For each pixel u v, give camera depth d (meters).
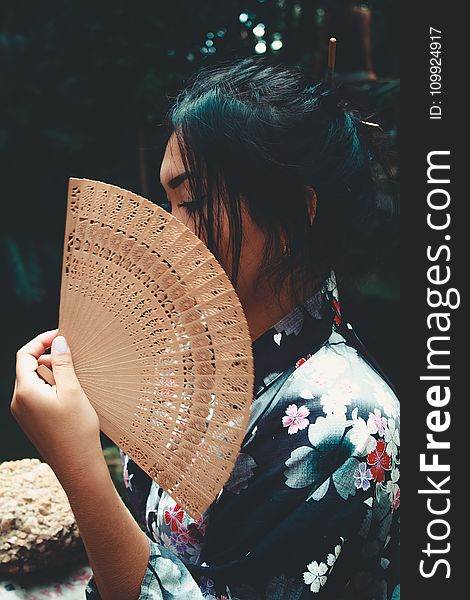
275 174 0.90
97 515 0.83
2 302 6.68
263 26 6.39
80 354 0.84
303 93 0.94
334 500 0.86
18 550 1.41
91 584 0.96
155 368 0.82
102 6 6.36
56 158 7.52
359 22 3.10
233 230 0.90
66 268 0.84
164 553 0.89
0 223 7.49
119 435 0.84
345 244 1.01
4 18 7.63
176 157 0.92
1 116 7.49
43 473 1.54
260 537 0.89
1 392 4.56
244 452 0.92
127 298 0.82
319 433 0.89
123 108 6.70
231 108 0.89
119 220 0.81
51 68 7.30
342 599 0.89
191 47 6.30
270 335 0.98
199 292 0.80
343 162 0.95
